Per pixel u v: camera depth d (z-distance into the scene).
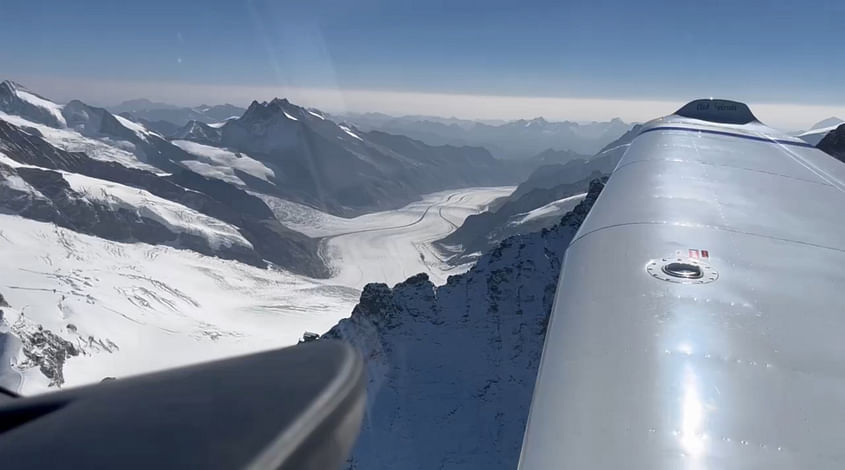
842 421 5.95
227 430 2.77
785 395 6.36
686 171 18.19
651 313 8.27
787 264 10.52
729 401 6.18
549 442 5.63
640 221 12.66
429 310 196.12
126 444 2.58
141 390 3.37
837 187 17.02
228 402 3.09
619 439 5.55
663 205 14.02
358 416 3.40
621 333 7.74
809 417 6.00
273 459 2.59
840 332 7.96
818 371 6.91
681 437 5.57
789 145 23.81
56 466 2.41
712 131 26.16
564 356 7.43
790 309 8.59
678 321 7.99
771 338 7.67
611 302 8.79
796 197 15.61
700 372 6.72
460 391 153.00
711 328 7.81
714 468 5.12
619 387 6.46
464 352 172.50
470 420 140.88
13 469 2.38
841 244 11.92
